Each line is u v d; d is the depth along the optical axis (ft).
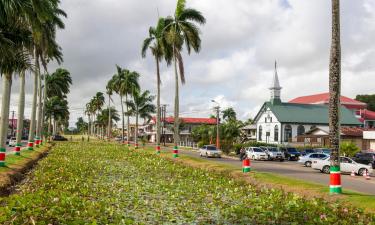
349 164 95.45
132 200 47.39
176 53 125.80
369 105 399.03
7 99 73.10
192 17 125.18
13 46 60.34
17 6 53.21
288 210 41.52
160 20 132.57
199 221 37.63
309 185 58.85
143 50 144.25
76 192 49.70
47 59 164.04
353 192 51.93
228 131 204.95
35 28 59.88
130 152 151.74
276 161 153.38
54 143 223.51
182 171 84.43
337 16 50.31
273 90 265.34
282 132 249.34
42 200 40.47
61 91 247.09
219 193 54.13
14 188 56.18
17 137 100.12
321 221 35.88
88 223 32.55
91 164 94.07
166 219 38.14
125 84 236.84
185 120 385.91
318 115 261.03
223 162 125.49
